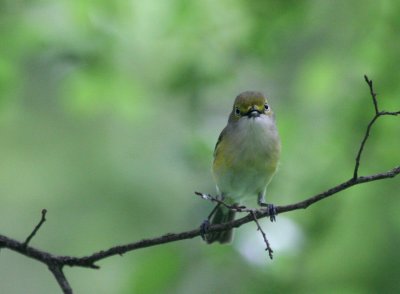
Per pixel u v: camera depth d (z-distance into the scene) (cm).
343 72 1449
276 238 1157
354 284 1205
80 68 1441
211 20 1479
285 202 1295
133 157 1628
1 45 1415
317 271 1202
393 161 1312
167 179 1591
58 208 1614
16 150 1666
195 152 1307
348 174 1307
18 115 1638
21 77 1465
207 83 1466
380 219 1261
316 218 1247
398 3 1425
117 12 1448
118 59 1469
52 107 1655
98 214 1591
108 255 773
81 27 1448
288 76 1573
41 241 1594
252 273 1180
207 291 1188
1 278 1684
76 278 1606
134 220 1567
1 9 1434
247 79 1602
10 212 1630
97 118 1680
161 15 1465
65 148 1669
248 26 1470
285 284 1176
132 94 1480
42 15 1451
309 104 1456
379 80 1391
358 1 1460
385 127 1349
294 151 1350
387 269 1216
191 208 1190
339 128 1370
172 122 1645
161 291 1160
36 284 1698
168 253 1176
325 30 1491
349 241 1247
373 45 1430
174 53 1498
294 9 1443
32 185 1647
